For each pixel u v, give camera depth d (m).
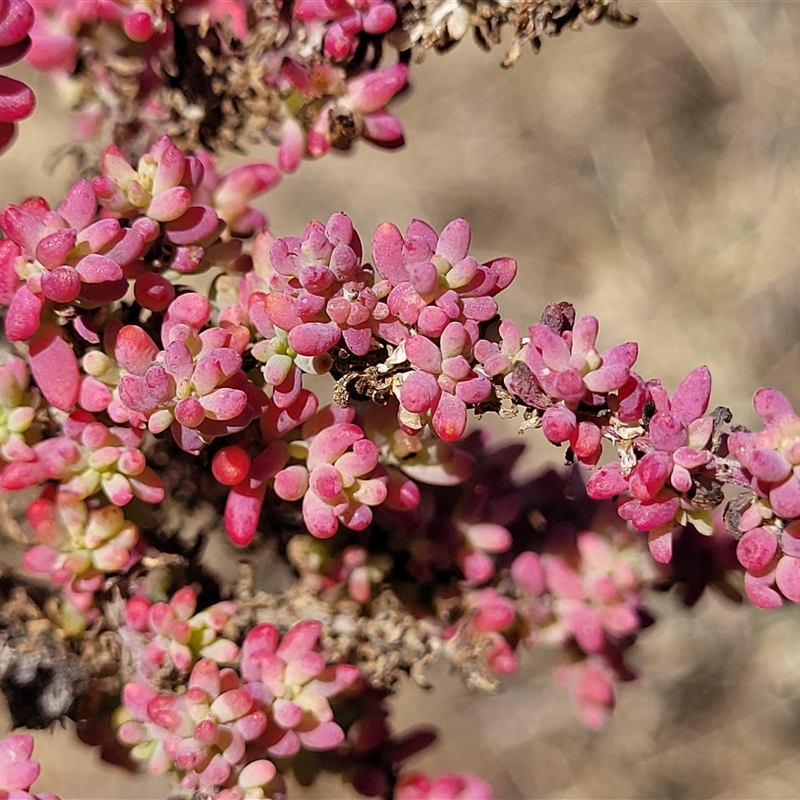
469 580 0.27
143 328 0.25
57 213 0.24
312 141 0.26
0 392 0.25
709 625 0.61
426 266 0.23
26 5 0.24
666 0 0.70
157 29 0.26
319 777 0.27
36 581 0.26
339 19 0.26
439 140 0.71
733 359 0.66
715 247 0.68
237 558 0.27
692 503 0.23
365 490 0.25
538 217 0.70
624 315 0.68
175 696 0.25
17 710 0.25
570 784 0.61
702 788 0.60
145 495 0.25
